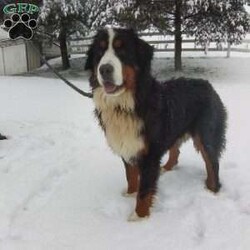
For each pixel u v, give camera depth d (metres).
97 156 1.85
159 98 1.28
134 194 1.47
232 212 1.31
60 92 3.48
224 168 1.67
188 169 1.67
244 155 1.79
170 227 1.25
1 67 5.35
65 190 1.52
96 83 1.25
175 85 1.40
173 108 1.34
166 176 1.60
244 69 4.57
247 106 2.71
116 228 1.26
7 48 5.38
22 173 1.66
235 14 4.21
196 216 1.31
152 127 1.25
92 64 1.26
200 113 1.43
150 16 4.04
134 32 1.20
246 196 1.40
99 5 4.36
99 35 1.21
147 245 1.16
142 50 1.20
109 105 1.25
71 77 4.71
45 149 1.95
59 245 1.18
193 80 1.47
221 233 1.20
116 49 1.17
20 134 2.19
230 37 4.34
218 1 3.97
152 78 1.27
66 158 1.83
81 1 4.71
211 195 1.44
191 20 4.38
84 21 4.92
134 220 1.30
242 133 2.11
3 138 2.11
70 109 2.80
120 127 1.25
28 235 1.23
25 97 3.29
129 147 1.27
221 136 1.47
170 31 4.43
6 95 3.40
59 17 4.72
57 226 1.28
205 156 1.45
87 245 1.18
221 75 4.31
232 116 2.45
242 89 3.37
